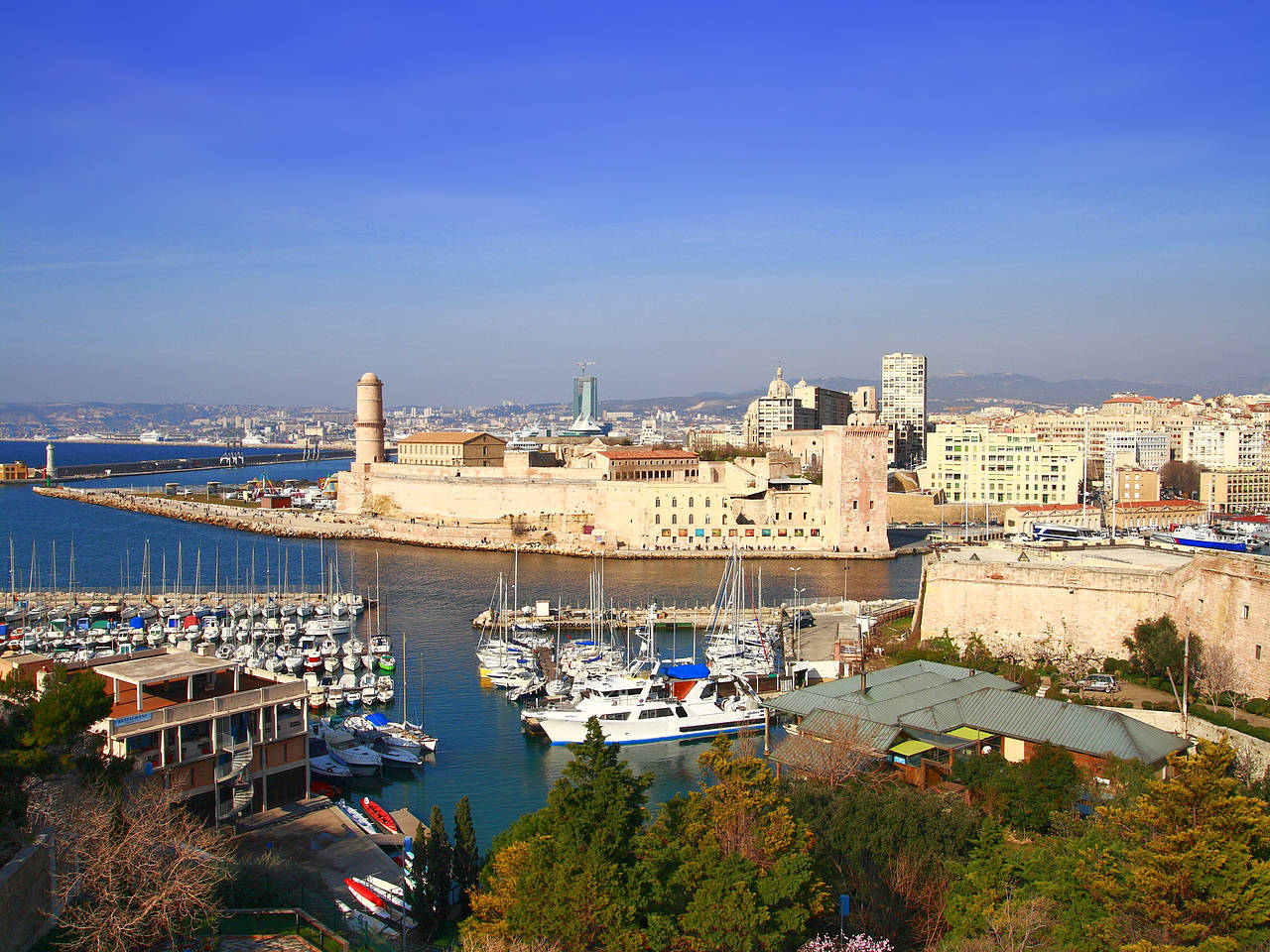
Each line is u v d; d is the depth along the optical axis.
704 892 50.47
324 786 89.38
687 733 102.88
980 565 110.81
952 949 51.44
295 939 57.44
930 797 65.06
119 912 52.16
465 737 104.56
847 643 120.12
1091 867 53.00
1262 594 85.94
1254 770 73.19
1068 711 77.69
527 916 49.94
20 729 61.47
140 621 160.25
